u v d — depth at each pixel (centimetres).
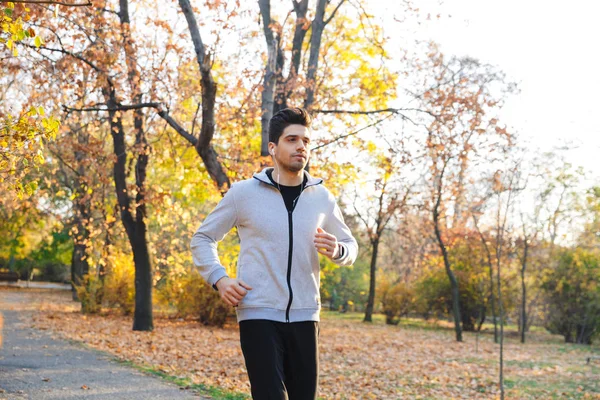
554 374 1294
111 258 2089
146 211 1777
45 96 1162
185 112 1362
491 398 959
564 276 2494
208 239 310
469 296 2834
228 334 1841
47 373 871
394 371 1219
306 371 300
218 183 1171
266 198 306
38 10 1052
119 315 2339
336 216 327
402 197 2605
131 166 1820
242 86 1308
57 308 2523
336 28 1592
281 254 301
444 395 966
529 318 2847
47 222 3578
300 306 302
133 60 1230
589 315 2414
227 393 792
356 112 1420
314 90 1349
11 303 2636
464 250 2831
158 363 1066
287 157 306
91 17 1230
